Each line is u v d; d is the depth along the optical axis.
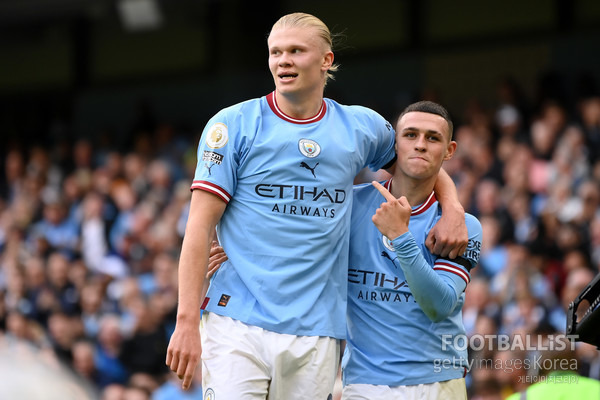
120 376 18.42
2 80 33.84
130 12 29.81
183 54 31.56
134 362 18.44
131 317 19.55
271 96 7.71
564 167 20.02
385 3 28.97
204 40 31.17
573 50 26.44
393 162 8.34
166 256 20.72
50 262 22.27
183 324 7.07
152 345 18.50
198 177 7.43
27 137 33.03
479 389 11.34
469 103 26.67
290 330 7.33
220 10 30.77
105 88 32.59
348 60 29.44
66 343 19.69
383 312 8.08
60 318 20.00
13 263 22.88
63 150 29.47
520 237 18.70
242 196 7.52
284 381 7.38
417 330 8.02
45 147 32.50
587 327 7.29
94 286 21.14
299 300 7.40
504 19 27.52
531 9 27.14
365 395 8.05
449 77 28.14
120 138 32.22
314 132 7.58
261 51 30.42
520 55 27.17
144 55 32.22
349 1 29.52
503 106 24.05
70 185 27.02
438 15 28.39
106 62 32.72
